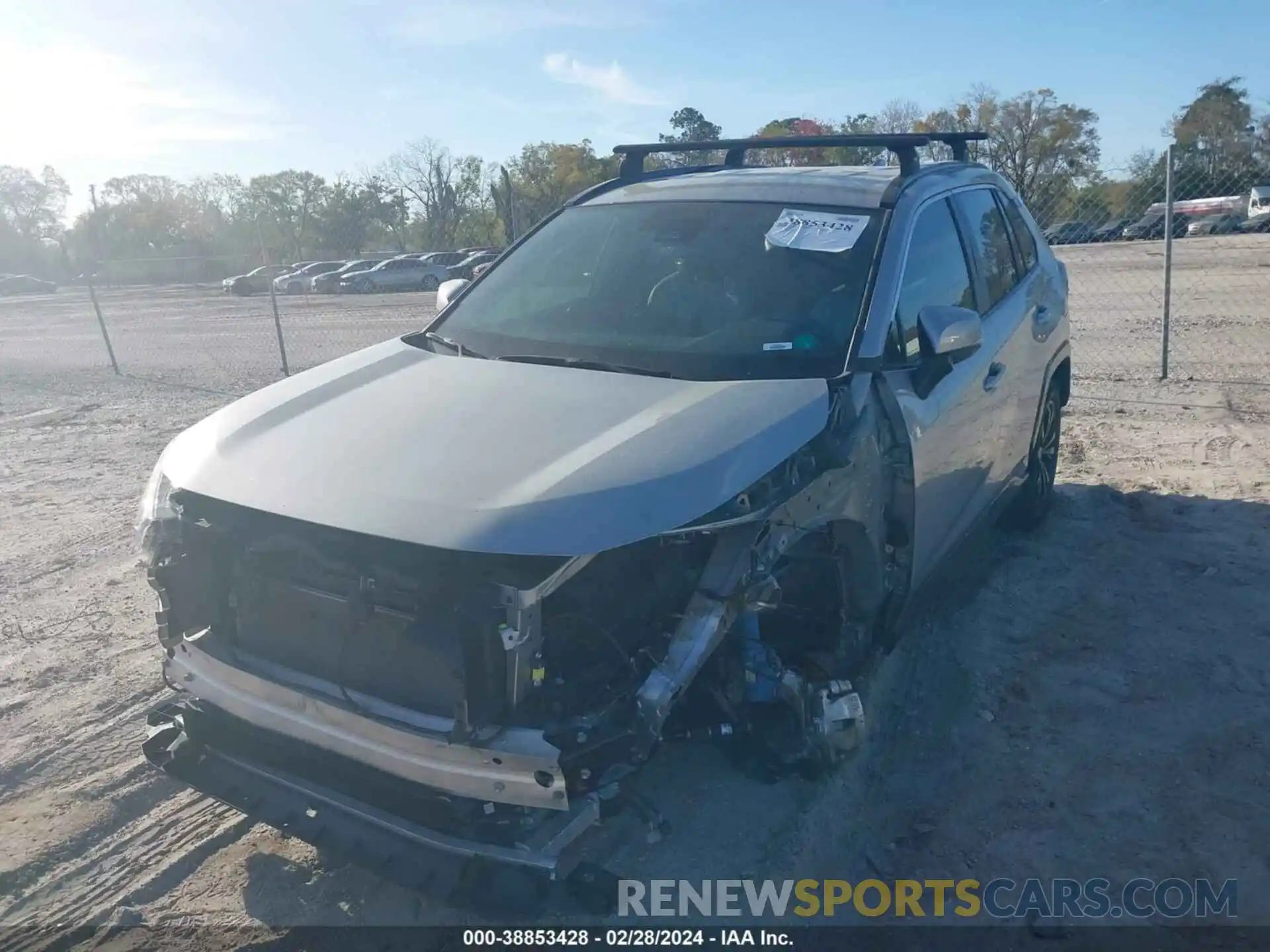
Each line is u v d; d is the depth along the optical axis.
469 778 2.57
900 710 4.23
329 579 2.77
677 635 2.79
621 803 2.92
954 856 3.39
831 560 3.47
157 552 3.07
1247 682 4.32
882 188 4.20
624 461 2.79
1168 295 9.70
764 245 3.96
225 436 3.21
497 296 4.23
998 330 4.66
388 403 3.29
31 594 5.68
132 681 4.65
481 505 2.64
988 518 4.92
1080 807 3.60
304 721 2.82
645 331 3.72
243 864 3.39
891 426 3.51
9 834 3.55
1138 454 7.44
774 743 3.41
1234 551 5.59
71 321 27.09
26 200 84.50
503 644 2.56
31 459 8.85
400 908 3.16
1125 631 4.80
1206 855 3.35
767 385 3.25
